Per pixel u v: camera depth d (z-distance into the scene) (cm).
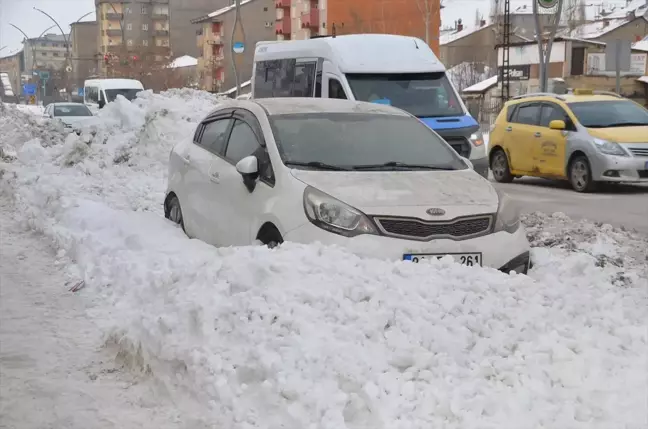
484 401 376
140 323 498
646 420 362
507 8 5025
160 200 1101
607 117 1583
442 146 728
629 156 1469
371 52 1453
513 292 501
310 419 377
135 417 414
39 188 1066
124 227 799
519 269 614
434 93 1410
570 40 5241
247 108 756
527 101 1733
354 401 379
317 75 1481
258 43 1820
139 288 603
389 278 495
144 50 9169
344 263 511
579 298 509
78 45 14250
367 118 739
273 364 409
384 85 1409
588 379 400
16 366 486
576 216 1190
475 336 441
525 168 1698
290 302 460
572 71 5247
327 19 7325
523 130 1702
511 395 384
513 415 366
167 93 1947
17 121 1900
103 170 1355
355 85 1394
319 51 1493
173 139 1520
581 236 917
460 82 8094
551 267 649
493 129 1808
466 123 1345
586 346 431
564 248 838
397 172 655
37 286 669
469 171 689
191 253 682
